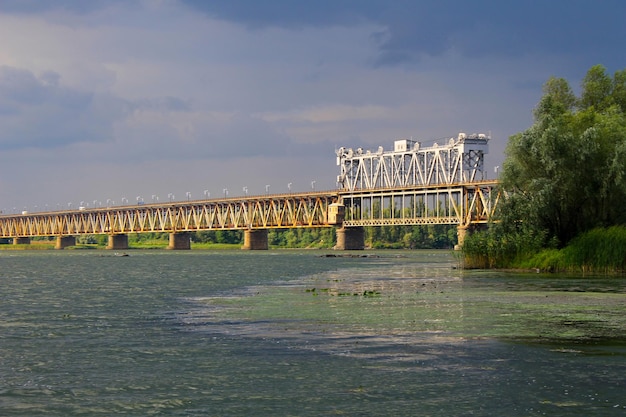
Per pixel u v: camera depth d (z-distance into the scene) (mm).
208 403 24438
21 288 74000
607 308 46594
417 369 28500
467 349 32250
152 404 24422
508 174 85188
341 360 30359
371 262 141250
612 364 29016
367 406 23844
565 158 81250
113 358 31562
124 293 65812
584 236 79000
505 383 26266
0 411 23797
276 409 23703
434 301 52562
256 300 56000
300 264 133375
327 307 49594
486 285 66000
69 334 38500
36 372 28922
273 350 32781
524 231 84188
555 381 26469
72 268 125750
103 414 23453
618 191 80688
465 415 22828
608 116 92375
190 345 34469
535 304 49250
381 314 44938
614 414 22734
